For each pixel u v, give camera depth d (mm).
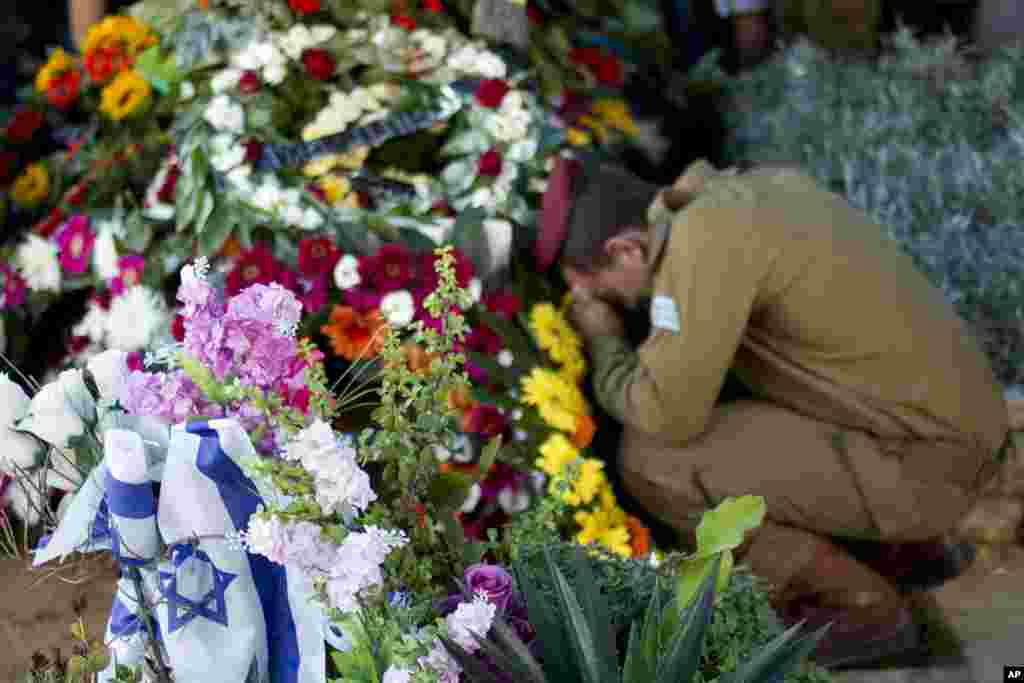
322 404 1582
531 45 3773
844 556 2961
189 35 3471
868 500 2906
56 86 3709
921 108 4062
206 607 1557
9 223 3783
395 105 3434
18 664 2295
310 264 2959
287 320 1620
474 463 2871
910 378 2869
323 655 1560
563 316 3197
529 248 3318
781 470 2943
